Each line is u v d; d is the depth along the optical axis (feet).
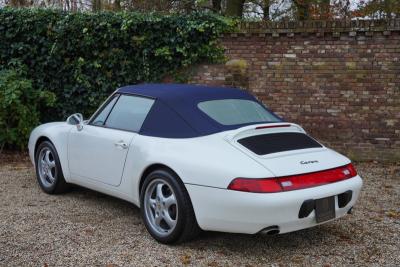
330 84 29.35
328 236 16.52
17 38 32.86
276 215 13.30
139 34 31.14
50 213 18.38
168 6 50.34
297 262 14.24
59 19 32.27
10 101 28.89
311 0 49.01
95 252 14.64
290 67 29.76
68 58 32.50
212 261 14.15
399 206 20.39
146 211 15.81
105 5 54.19
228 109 16.58
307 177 14.08
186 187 14.43
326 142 29.73
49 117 33.40
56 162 20.35
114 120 18.29
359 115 29.17
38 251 14.66
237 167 13.71
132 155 16.52
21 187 22.43
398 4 43.29
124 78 31.91
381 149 29.09
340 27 28.71
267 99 30.25
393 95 28.63
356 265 14.08
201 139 15.15
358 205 20.43
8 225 16.92
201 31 30.09
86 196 20.88
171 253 14.65
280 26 29.50
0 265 13.61
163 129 16.20
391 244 15.83
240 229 13.71
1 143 30.30
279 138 15.49
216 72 30.78
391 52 28.37
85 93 32.68
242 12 52.37
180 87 17.76
